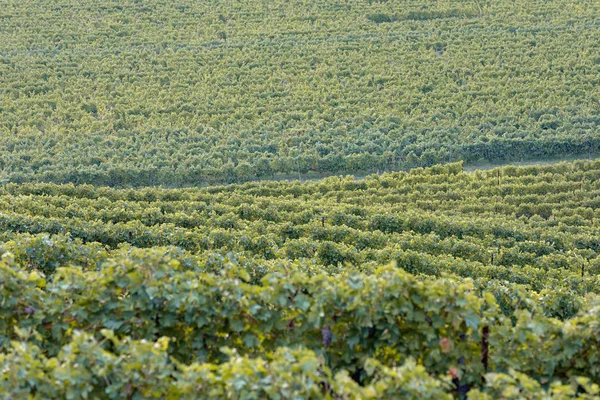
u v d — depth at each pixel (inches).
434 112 3481.8
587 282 1584.6
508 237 2082.9
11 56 4128.9
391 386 640.4
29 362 654.5
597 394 729.6
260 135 3257.9
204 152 3105.3
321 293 767.7
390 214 2132.1
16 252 1176.2
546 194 2561.5
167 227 1764.3
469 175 2810.0
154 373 674.2
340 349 775.1
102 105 3535.9
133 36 4451.3
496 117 3400.6
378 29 4557.1
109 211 2082.9
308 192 2679.6
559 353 758.5
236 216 2058.3
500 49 4180.6
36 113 3469.5
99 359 668.7
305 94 3671.3
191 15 4813.0
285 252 1692.9
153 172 2886.3
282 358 651.5
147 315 786.8
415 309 762.8
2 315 780.0
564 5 4886.8
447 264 1642.5
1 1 4896.7
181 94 3708.2
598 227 2274.9
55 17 4680.1
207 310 788.6
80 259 1246.9
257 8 4904.0
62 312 799.7
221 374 667.4
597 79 3750.0
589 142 3073.3
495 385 668.1
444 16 4808.1
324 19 4739.2
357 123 3412.9
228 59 4104.3
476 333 762.8
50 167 2930.6
